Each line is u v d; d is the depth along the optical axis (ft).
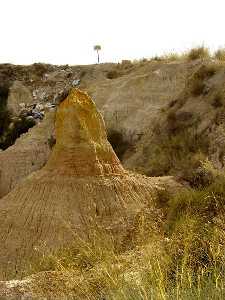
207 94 82.17
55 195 53.98
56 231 49.88
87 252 26.66
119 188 54.65
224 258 21.86
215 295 19.93
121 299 20.94
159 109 101.45
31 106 162.91
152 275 21.18
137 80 111.86
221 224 25.04
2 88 172.45
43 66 178.09
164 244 24.80
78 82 162.09
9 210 53.93
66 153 57.41
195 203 32.91
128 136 100.27
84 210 51.98
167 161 73.20
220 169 58.44
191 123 79.00
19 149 113.19
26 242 49.75
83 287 23.90
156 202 45.06
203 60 107.65
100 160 57.67
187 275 21.59
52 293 24.93
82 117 59.36
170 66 110.63
